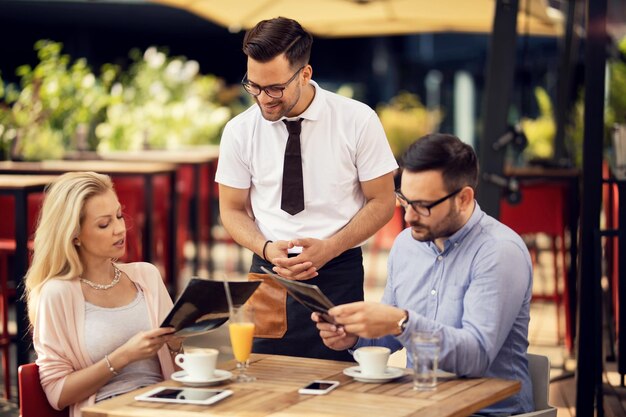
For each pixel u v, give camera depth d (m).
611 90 9.52
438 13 8.64
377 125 4.13
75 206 3.61
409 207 3.33
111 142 10.69
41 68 9.33
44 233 3.64
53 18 13.18
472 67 15.13
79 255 3.69
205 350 3.29
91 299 3.68
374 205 4.15
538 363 3.49
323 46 16.03
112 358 3.46
